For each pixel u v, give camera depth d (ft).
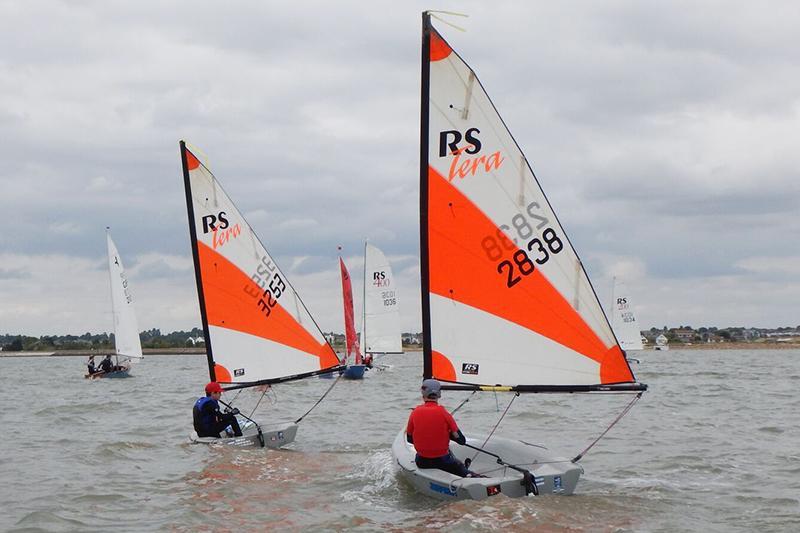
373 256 162.91
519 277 35.47
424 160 35.91
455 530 29.53
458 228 35.78
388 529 30.58
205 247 58.49
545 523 30.48
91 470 44.50
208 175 58.65
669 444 53.83
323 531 30.78
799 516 33.09
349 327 160.76
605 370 34.94
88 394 114.52
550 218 35.19
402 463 36.27
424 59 35.68
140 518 33.58
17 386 139.74
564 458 36.60
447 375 35.81
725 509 34.30
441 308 35.94
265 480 40.70
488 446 38.93
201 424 53.06
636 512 33.22
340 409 82.53
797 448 51.72
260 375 58.13
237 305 58.34
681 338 462.60
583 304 34.96
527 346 35.53
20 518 33.71
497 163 35.58
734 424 65.31
